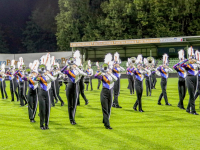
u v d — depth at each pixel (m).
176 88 18.45
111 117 9.23
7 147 6.01
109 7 41.03
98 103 12.70
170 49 37.25
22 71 12.01
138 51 38.41
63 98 15.05
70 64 8.38
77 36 44.22
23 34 62.16
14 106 12.35
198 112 10.06
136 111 10.34
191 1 38.06
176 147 5.85
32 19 60.34
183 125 7.90
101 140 6.46
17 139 6.66
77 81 8.41
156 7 38.69
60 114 10.08
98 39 42.25
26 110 11.18
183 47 36.81
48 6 59.66
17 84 14.20
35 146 6.06
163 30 38.16
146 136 6.75
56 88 12.09
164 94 11.73
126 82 24.73
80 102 13.07
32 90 8.70
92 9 45.72
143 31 40.97
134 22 41.62
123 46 37.38
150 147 5.87
